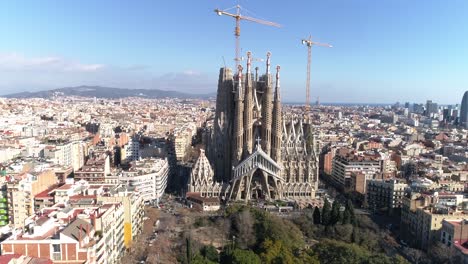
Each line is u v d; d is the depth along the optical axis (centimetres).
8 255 17788
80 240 19212
